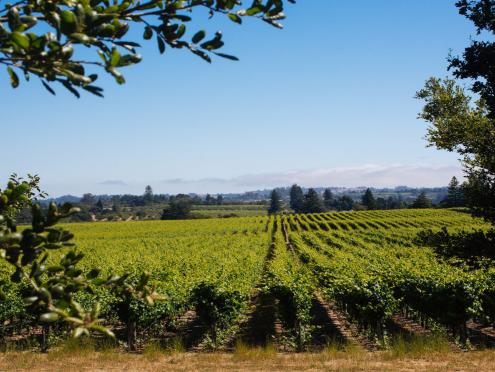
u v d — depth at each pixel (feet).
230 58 6.41
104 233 240.94
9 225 5.79
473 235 24.97
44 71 5.00
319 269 81.56
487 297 47.52
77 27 4.96
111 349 43.86
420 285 51.90
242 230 258.37
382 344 45.42
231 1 6.27
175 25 6.38
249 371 36.60
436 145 27.25
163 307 48.47
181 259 105.40
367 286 51.26
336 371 35.50
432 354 40.19
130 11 6.24
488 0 22.48
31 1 5.45
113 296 45.44
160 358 41.60
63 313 5.40
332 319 61.52
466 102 29.81
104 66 5.13
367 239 168.25
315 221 293.64
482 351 41.60
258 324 58.59
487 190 24.30
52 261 66.80
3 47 4.92
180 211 450.71
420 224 236.63
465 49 23.26
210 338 51.37
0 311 44.21
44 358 40.75
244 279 70.54
